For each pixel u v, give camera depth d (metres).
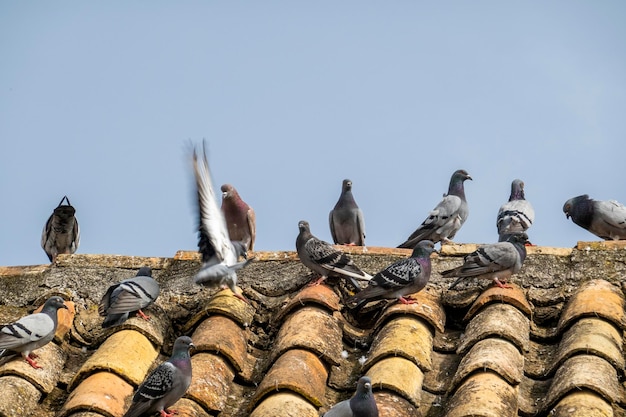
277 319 12.15
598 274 12.45
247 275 13.29
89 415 9.86
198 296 12.88
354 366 11.18
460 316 12.38
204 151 10.70
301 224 13.33
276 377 10.07
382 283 12.24
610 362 10.34
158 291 12.31
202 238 11.11
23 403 10.44
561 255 12.76
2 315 12.73
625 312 11.70
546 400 9.84
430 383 10.62
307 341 10.93
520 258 12.41
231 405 10.48
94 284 13.14
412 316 11.84
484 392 9.62
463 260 13.34
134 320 11.96
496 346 10.67
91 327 12.40
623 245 12.70
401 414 9.62
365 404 9.29
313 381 10.28
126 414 9.88
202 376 10.59
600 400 9.53
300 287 13.09
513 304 11.93
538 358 11.07
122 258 13.42
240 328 11.97
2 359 11.21
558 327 11.50
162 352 11.90
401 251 13.64
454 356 11.29
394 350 10.66
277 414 9.44
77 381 10.73
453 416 9.25
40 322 11.23
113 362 10.80
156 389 9.90
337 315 12.29
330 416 9.36
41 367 11.09
